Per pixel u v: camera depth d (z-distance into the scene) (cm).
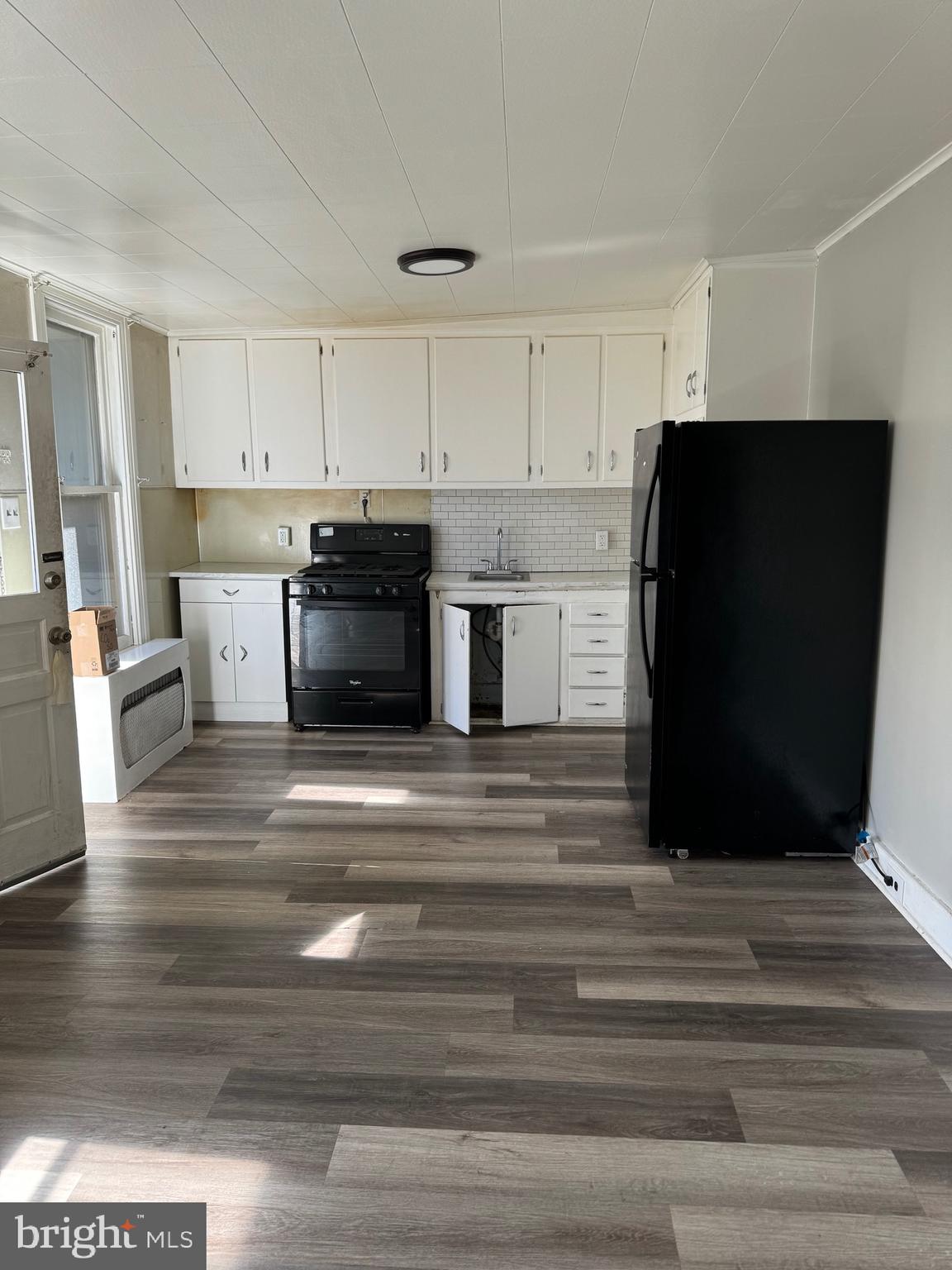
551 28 175
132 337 455
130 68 188
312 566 531
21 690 297
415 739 473
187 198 273
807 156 250
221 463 509
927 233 261
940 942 254
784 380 371
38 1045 212
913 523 275
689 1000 230
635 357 478
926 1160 175
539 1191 167
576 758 438
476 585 486
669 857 322
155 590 482
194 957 253
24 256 338
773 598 304
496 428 492
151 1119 187
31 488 296
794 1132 183
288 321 477
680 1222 160
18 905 286
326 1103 191
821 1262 152
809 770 313
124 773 386
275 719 509
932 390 261
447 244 334
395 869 312
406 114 215
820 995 233
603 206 292
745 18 173
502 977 242
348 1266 151
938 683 259
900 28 177
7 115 210
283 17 168
